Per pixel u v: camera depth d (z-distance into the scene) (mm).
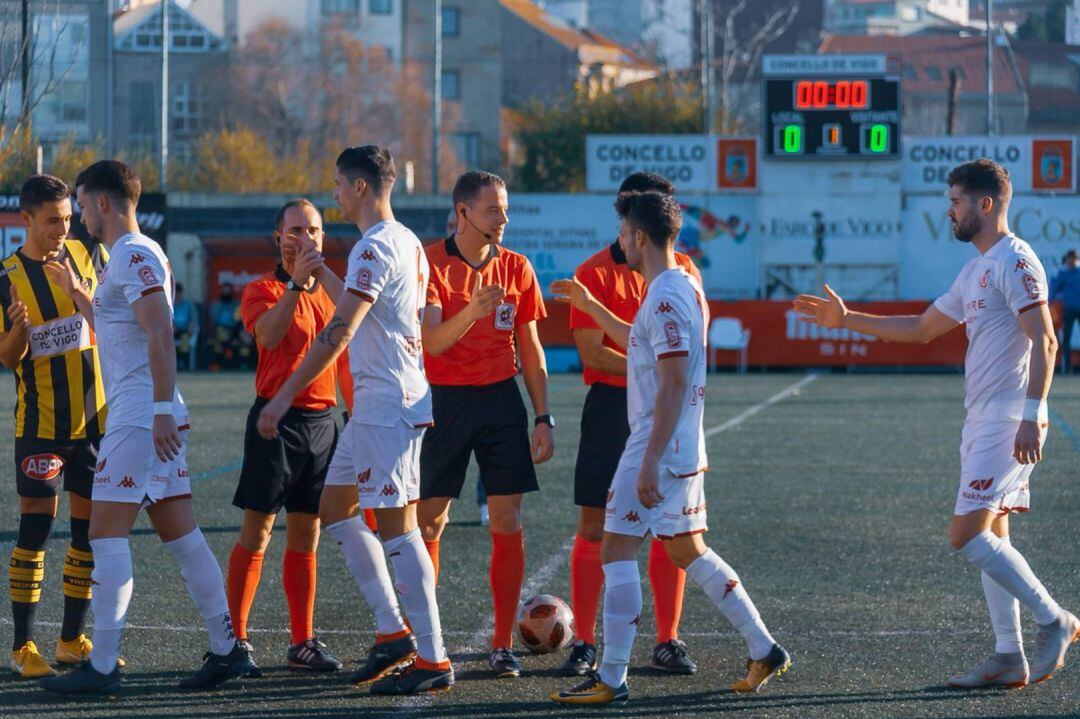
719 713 18703
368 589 20422
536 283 22500
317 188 182375
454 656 21953
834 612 24859
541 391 22312
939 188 110750
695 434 19344
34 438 20625
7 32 70812
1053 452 49656
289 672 20953
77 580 21094
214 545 31266
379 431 19453
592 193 110500
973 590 26750
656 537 19953
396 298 19500
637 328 19281
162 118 119188
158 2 149625
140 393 19391
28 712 18531
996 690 19891
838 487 40938
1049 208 107625
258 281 21672
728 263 111062
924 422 61000
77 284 20562
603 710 18875
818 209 109188
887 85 107312
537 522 34594
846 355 96625
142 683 20078
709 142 111188
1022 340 19797
